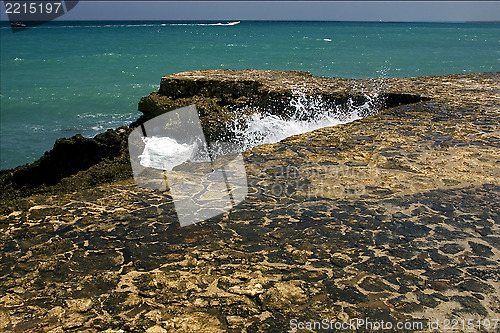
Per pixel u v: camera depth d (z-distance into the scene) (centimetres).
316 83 998
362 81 1042
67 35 6538
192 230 375
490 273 302
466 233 356
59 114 1617
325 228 368
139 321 261
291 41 4641
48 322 264
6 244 366
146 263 326
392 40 4791
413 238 349
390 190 445
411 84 998
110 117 1570
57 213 424
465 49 3606
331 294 280
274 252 333
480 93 895
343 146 599
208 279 302
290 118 895
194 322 258
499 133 635
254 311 266
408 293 280
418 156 547
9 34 7006
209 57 3109
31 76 2452
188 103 950
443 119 720
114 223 396
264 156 570
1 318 269
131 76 2389
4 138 1335
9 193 700
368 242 344
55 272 321
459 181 466
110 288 297
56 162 728
